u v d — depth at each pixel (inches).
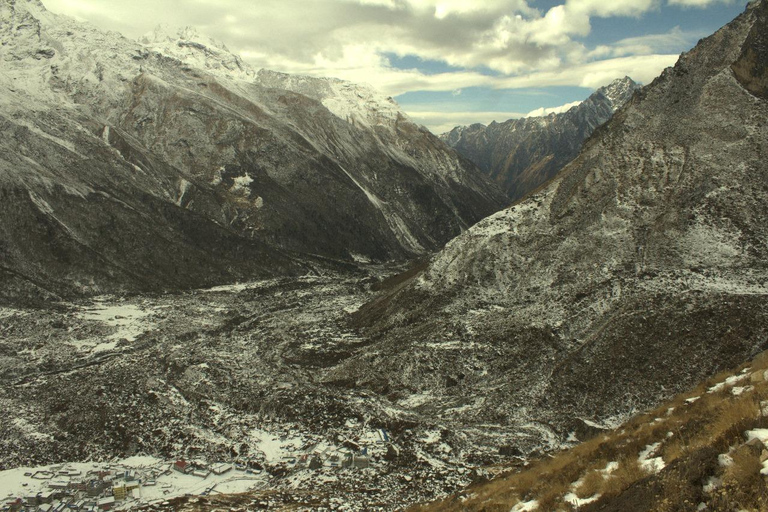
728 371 1651.1
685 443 930.7
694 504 663.1
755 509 585.3
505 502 1186.6
